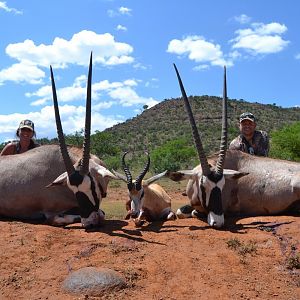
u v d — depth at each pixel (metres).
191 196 3.38
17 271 2.31
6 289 2.14
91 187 2.97
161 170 13.05
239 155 3.45
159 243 2.66
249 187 3.35
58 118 2.99
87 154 2.96
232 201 3.36
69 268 2.32
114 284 2.13
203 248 2.59
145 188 3.54
